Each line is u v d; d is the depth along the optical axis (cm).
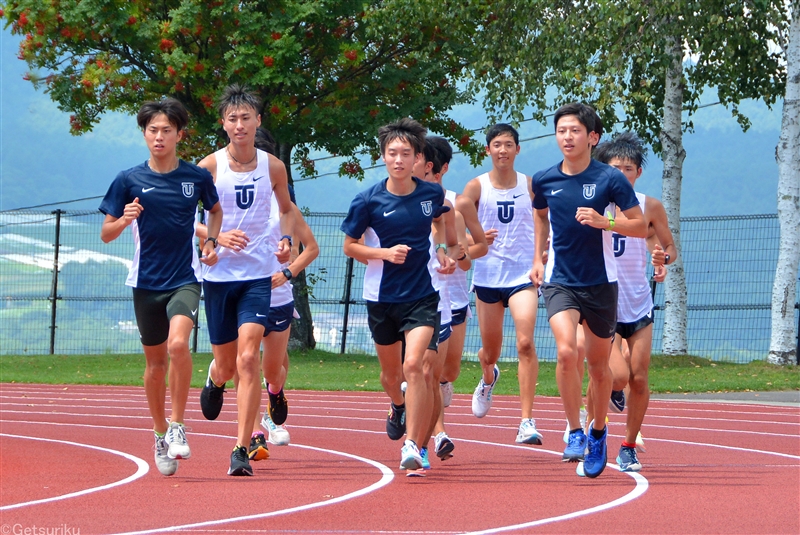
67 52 4912
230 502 1212
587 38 3994
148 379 1437
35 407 2798
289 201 1588
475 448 1794
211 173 1503
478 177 1852
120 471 1514
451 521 1081
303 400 2955
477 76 4378
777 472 1463
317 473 1473
